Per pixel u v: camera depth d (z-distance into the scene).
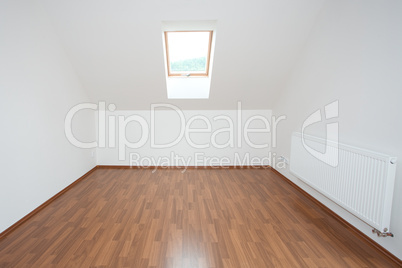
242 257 2.15
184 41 3.82
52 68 3.23
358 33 2.40
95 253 2.18
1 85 2.39
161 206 3.15
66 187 3.65
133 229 2.59
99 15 2.97
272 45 3.41
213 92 4.26
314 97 3.21
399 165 2.02
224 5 2.86
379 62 2.17
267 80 4.05
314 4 2.91
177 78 4.31
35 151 2.92
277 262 2.09
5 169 2.46
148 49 3.41
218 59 3.61
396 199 2.06
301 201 3.34
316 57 3.14
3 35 2.39
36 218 2.80
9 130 2.50
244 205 3.20
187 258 2.13
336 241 2.40
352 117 2.53
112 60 3.61
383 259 2.13
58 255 2.15
